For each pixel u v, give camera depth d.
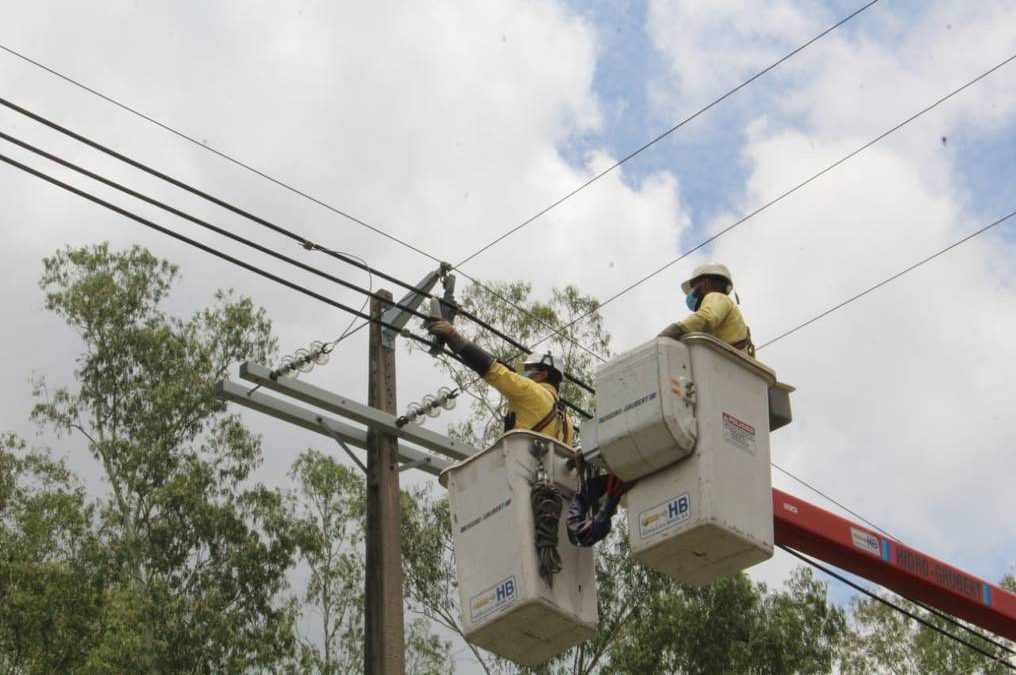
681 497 7.24
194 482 23.41
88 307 24.95
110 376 24.48
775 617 21.31
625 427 7.32
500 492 7.82
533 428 8.00
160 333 24.81
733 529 7.16
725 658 20.81
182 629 21.23
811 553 11.38
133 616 21.06
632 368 7.42
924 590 11.70
